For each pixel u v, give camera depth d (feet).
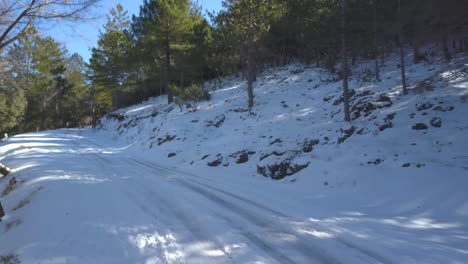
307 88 79.66
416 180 28.35
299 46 117.80
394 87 59.67
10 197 33.68
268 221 22.00
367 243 18.21
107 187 31.71
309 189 31.83
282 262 15.90
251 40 71.20
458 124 37.86
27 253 16.85
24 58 32.17
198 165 48.01
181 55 98.12
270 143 48.19
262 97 76.18
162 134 68.90
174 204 26.08
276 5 69.87
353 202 27.12
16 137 102.47
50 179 36.45
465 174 27.22
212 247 17.57
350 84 72.02
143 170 45.19
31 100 154.20
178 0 99.19
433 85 52.95
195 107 80.33
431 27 39.11
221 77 122.83
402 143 36.76
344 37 50.70
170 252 16.70
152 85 128.47
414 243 18.21
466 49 77.00
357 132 42.75
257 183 35.42
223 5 72.64
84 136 108.37
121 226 20.18
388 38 77.00
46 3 26.13
